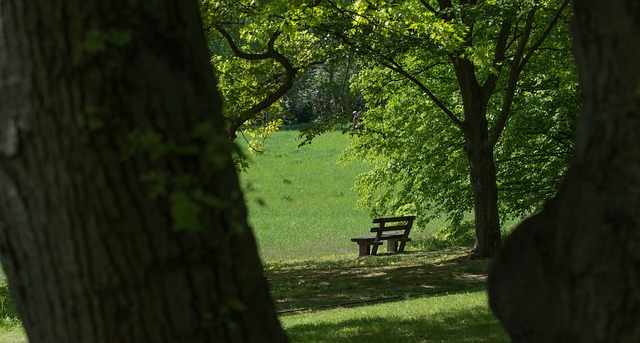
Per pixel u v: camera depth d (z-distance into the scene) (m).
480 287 25.62
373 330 16.94
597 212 4.95
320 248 47.28
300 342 16.09
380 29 29.45
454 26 28.16
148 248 4.75
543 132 37.81
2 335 19.41
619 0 4.81
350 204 67.75
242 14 28.44
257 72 30.56
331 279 29.89
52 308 4.89
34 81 4.69
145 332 4.78
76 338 4.86
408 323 17.59
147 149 4.65
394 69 31.80
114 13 4.68
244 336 4.98
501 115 32.81
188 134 4.80
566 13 32.62
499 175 39.72
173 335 4.80
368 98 38.59
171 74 4.80
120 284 4.75
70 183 4.71
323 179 82.38
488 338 15.12
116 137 4.68
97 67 4.65
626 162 4.82
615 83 4.86
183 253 4.80
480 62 28.33
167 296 4.79
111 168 4.68
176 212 4.54
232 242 4.98
